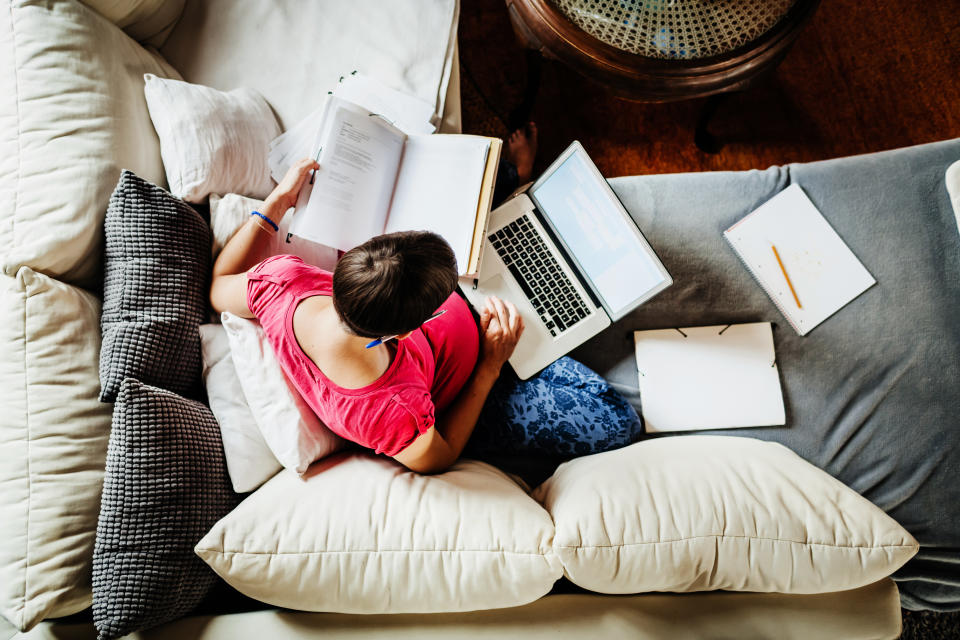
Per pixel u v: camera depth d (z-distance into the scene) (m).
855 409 1.22
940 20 1.81
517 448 1.23
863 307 1.23
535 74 1.50
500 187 1.43
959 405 1.19
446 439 1.12
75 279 1.02
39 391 0.91
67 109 1.01
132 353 0.95
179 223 1.03
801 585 0.91
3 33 1.01
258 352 0.98
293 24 1.38
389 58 1.37
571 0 1.17
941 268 1.22
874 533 0.91
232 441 1.02
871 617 0.95
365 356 0.78
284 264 0.94
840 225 1.25
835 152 1.79
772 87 1.79
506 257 1.25
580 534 0.87
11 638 0.93
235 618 0.95
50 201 0.97
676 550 0.89
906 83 1.80
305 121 1.29
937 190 1.25
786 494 0.96
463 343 1.15
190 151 1.12
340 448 1.07
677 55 1.17
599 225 1.18
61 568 0.88
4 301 0.92
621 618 0.95
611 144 1.77
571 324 1.23
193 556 0.91
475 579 0.87
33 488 0.89
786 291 1.25
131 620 0.85
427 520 0.89
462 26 1.79
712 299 1.27
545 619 0.95
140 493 0.88
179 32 1.39
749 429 1.24
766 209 1.26
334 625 0.94
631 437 1.20
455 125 1.42
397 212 1.17
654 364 1.26
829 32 1.81
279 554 0.86
